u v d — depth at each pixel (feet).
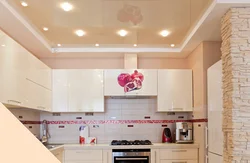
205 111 13.84
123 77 16.49
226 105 9.95
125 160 15.21
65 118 17.43
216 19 10.78
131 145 15.34
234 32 9.50
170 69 16.65
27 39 13.41
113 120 17.49
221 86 10.85
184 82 16.48
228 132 9.68
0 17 10.52
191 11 10.75
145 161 15.20
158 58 17.90
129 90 16.42
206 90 13.93
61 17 11.42
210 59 13.99
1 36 8.93
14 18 10.62
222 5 9.40
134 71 16.55
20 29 11.93
